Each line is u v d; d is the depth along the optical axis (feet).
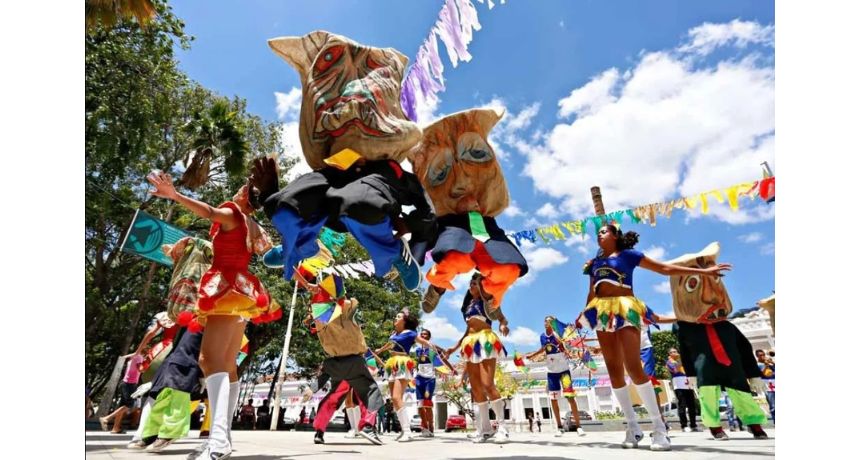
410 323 29.84
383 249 9.64
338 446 17.99
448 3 13.21
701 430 30.60
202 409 37.81
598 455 11.93
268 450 15.43
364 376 20.53
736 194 18.56
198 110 57.98
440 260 11.21
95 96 39.45
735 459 10.55
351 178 10.33
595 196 22.62
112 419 33.58
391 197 9.65
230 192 63.52
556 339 29.09
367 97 10.42
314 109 10.65
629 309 14.92
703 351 19.48
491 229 12.35
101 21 25.85
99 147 40.40
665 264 15.35
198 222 62.18
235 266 10.50
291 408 130.31
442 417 119.55
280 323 66.90
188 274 14.65
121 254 60.23
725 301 19.33
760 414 18.83
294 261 9.55
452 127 12.77
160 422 15.78
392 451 14.71
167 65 45.75
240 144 56.08
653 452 13.03
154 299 66.49
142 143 44.14
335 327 20.61
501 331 16.15
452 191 12.45
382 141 10.34
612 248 16.29
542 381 123.24
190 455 9.79
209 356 10.19
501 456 11.87
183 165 56.90
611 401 114.11
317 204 9.68
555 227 22.52
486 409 22.17
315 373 73.00
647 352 29.84
